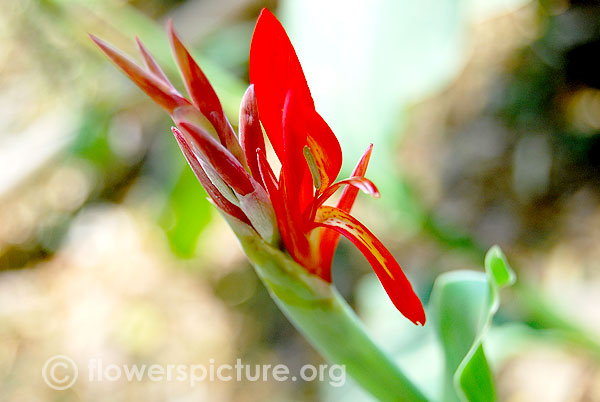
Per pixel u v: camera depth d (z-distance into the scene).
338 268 0.98
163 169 1.13
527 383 0.72
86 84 1.02
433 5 0.61
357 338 0.37
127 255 1.14
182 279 1.09
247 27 0.95
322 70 0.64
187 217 0.82
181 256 0.87
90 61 1.01
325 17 0.65
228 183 0.34
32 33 0.99
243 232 0.36
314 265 0.36
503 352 0.56
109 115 1.03
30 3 0.91
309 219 0.35
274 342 0.96
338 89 0.63
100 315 1.06
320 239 0.36
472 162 0.94
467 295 0.41
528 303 0.57
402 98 0.61
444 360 0.41
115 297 1.09
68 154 1.02
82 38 0.74
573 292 0.76
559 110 0.88
